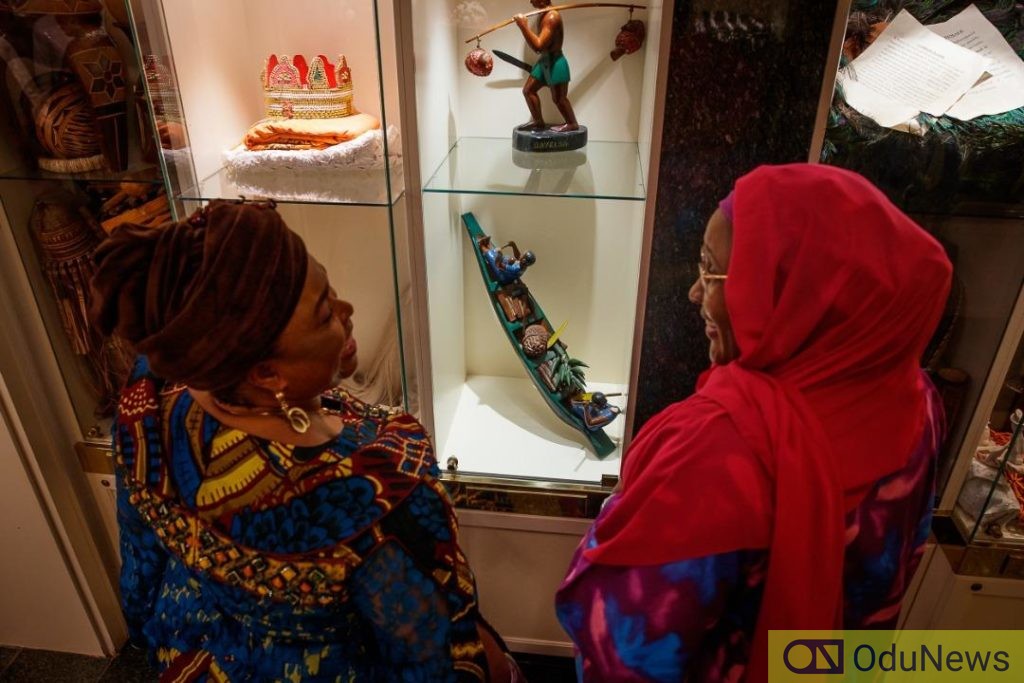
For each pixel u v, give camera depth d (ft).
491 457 4.74
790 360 2.28
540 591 4.95
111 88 3.80
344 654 2.34
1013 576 4.16
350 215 4.43
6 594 5.23
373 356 4.74
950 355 3.98
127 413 2.31
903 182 3.42
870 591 2.35
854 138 3.32
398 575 2.15
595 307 5.17
